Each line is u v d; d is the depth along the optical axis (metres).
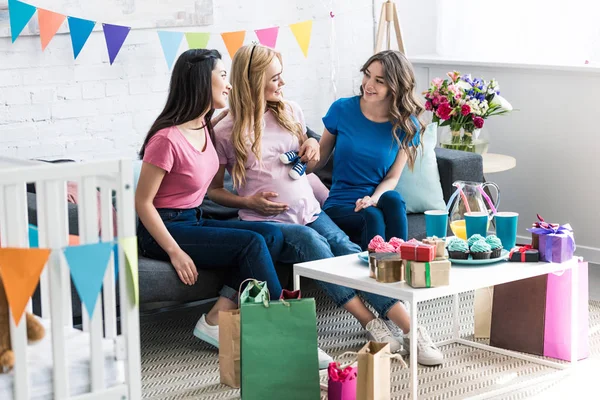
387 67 3.50
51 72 3.85
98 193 3.20
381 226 3.36
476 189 3.07
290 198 3.39
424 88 4.96
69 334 2.27
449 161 3.81
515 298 3.20
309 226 3.42
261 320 2.64
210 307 3.81
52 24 3.63
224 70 3.17
